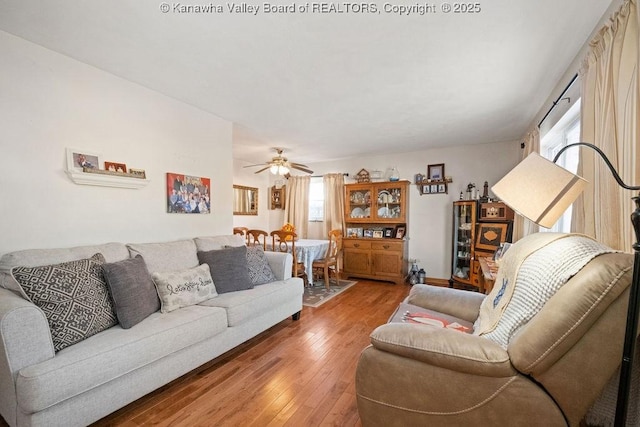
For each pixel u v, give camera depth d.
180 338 1.84
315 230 6.09
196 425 1.58
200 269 2.44
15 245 1.88
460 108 3.10
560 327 0.97
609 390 1.21
